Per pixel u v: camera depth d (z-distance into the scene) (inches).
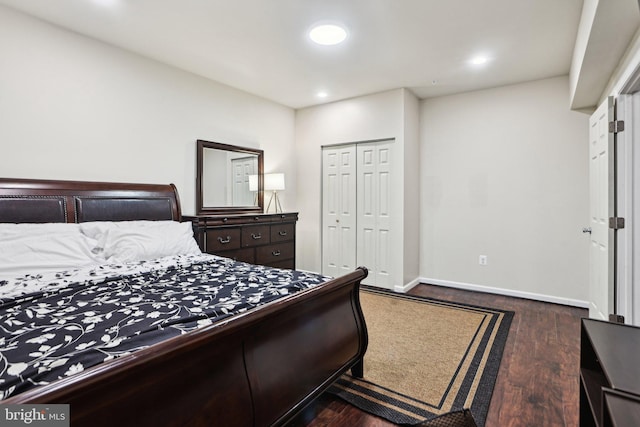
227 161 146.6
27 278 69.7
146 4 86.8
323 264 179.8
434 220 164.9
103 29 99.7
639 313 85.7
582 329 55.7
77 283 68.5
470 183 155.3
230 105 149.0
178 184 129.1
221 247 123.6
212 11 90.0
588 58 87.9
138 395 35.0
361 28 98.4
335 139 171.9
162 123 123.7
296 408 55.8
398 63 123.3
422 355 90.7
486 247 152.3
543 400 70.6
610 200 90.3
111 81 109.3
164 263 89.3
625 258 87.4
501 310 128.0
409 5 86.7
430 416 65.3
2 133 88.0
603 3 65.4
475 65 125.1
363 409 67.7
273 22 95.3
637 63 74.1
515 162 145.0
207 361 42.3
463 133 156.3
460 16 91.8
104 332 45.1
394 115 152.7
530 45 108.7
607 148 91.3
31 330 45.8
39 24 94.0
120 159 111.9
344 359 70.8
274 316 51.3
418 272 169.8
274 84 146.0
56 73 97.3
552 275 138.5
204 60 121.4
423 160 167.0
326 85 147.3
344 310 73.4
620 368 39.8
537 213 141.1
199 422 40.8
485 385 76.0
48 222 91.7
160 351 35.3
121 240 93.1
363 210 165.9
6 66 88.4
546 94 138.1
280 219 149.6
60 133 98.3
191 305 57.2
